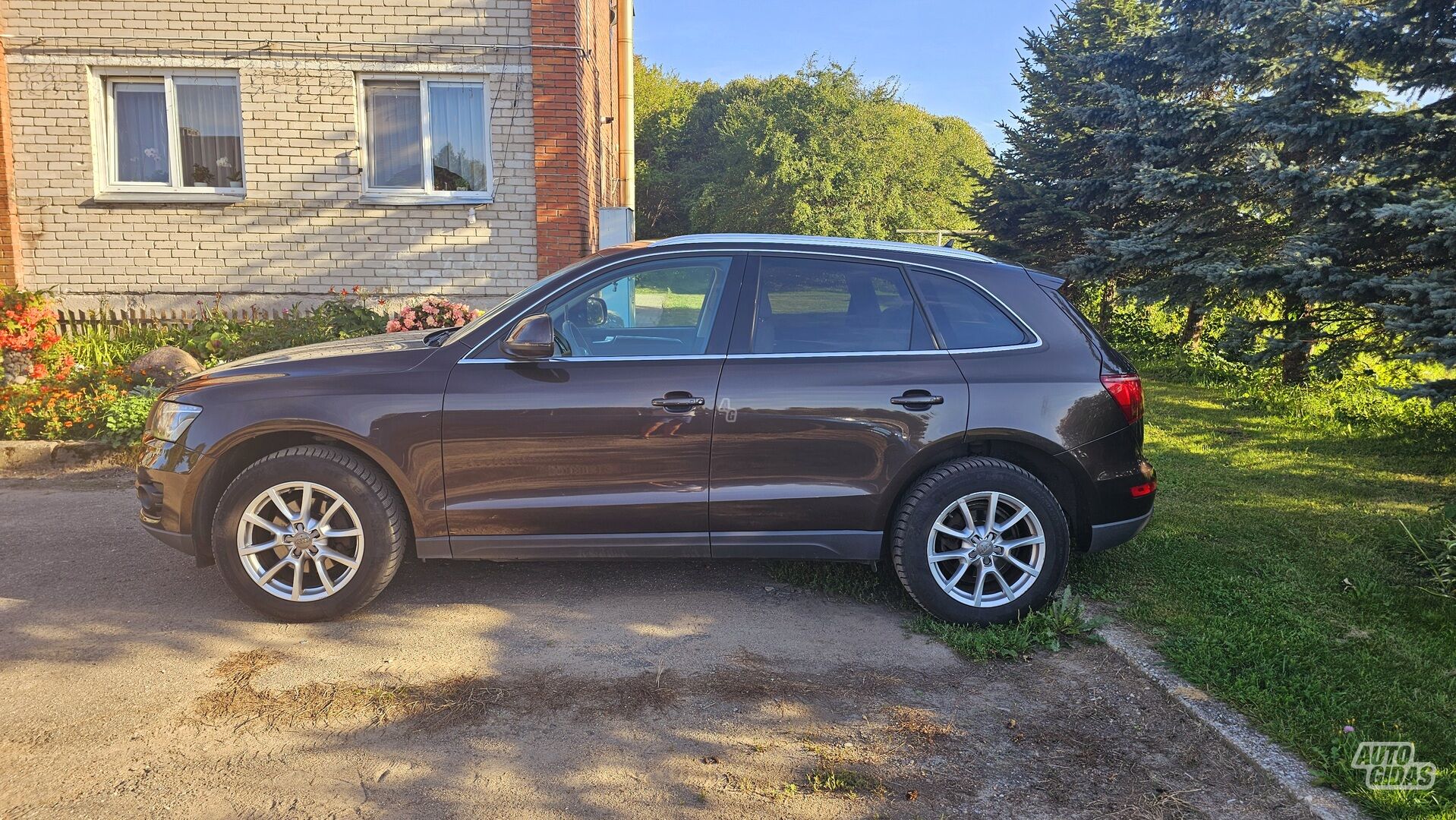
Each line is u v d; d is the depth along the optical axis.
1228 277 9.09
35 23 9.80
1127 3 16.44
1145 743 3.25
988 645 3.95
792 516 4.14
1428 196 7.34
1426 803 2.80
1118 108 11.83
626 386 4.05
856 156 42.06
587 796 2.88
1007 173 16.88
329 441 4.19
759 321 4.19
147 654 3.81
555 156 10.48
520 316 4.17
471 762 3.06
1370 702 3.42
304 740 3.17
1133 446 4.25
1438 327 6.91
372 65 10.16
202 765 3.00
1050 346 4.21
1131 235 11.74
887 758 3.14
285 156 10.23
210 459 4.03
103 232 10.18
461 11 10.17
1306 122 9.08
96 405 7.26
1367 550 5.08
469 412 4.01
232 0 9.91
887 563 4.94
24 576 4.65
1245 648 3.87
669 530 4.14
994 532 4.15
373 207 10.41
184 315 10.34
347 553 4.16
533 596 4.54
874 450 4.10
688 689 3.60
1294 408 9.17
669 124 55.69
